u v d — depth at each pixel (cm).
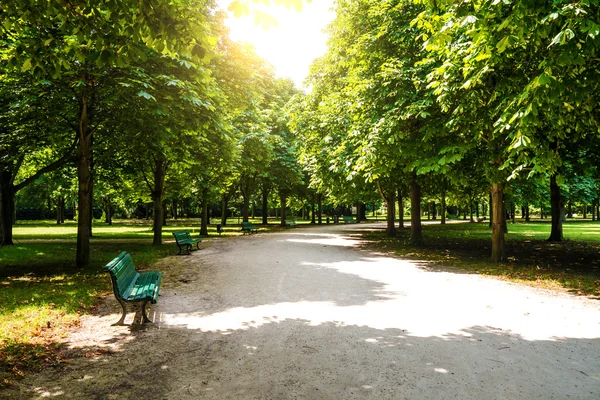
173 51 516
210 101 1052
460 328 518
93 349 445
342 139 1499
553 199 1886
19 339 466
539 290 756
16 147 1230
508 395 333
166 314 593
